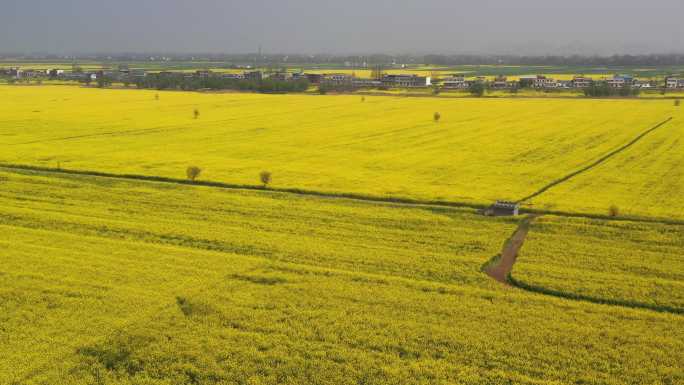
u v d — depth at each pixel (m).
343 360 28.02
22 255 41.00
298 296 34.72
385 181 67.31
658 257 42.22
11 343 29.00
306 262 40.75
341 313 32.50
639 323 31.78
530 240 46.19
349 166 76.88
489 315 32.47
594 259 41.75
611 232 48.12
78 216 51.56
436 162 80.50
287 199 58.78
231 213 53.25
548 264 40.84
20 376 26.38
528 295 35.41
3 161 75.62
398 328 30.86
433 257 41.94
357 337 29.89
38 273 37.62
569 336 30.17
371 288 36.06
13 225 48.88
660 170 74.69
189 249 43.00
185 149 89.19
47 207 54.78
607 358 28.25
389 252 42.97
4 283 36.09
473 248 44.19
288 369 27.25
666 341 29.73
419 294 35.19
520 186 65.62
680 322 31.91
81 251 42.19
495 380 26.42
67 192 60.56
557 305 34.00
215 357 28.23
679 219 52.09
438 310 33.00
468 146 94.50
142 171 70.69
